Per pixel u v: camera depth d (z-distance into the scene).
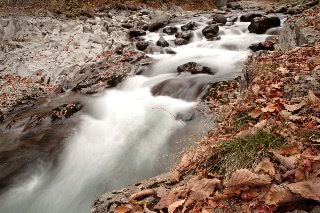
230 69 9.80
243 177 2.50
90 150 6.83
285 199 2.24
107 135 7.30
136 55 12.42
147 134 6.91
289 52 6.09
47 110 9.23
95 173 6.02
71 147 7.11
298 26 8.16
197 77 9.43
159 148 6.24
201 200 2.61
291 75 4.51
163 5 22.98
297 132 2.97
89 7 20.44
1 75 11.85
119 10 20.25
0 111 9.59
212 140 3.69
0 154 7.27
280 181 2.41
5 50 13.38
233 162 2.86
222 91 7.79
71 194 5.66
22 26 14.84
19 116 9.12
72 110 8.93
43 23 15.29
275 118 3.42
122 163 6.13
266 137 2.97
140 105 8.52
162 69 10.88
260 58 6.32
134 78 10.59
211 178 2.86
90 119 8.35
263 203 2.32
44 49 13.45
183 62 11.23
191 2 24.66
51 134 7.87
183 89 8.73
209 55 11.65
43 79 11.60
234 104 4.75
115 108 8.66
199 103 7.57
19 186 6.14
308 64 4.79
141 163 5.94
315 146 2.69
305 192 2.19
